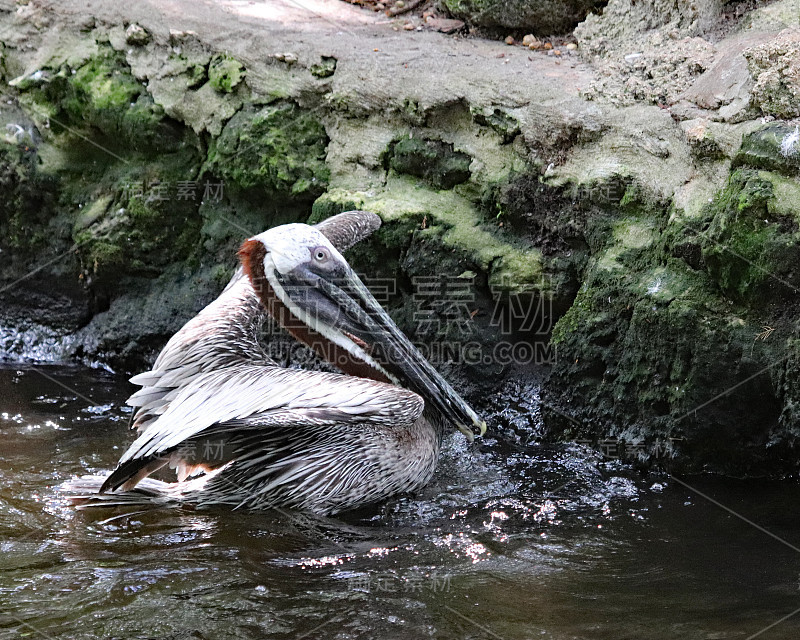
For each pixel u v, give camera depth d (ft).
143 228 35.73
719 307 26.30
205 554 22.03
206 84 34.81
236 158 33.94
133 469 23.50
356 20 38.63
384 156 32.81
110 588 20.10
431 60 33.99
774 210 25.11
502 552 22.35
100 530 23.34
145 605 19.36
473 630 18.43
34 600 19.52
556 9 35.96
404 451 25.61
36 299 37.96
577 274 30.07
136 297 36.58
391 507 25.35
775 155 25.76
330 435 25.05
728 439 26.61
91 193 36.99
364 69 33.32
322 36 35.83
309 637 18.22
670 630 18.16
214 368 25.71
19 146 36.94
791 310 25.54
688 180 27.99
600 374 28.99
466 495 26.07
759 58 27.71
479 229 31.27
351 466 24.99
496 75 32.45
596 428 28.99
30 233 37.60
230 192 34.99
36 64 36.83
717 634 17.88
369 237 31.65
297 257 26.05
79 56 36.24
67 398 32.89
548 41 36.63
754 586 20.17
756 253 25.31
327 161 33.42
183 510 24.95
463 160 31.68
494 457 28.68
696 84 29.71
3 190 37.24
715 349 26.18
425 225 31.40
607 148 29.58
